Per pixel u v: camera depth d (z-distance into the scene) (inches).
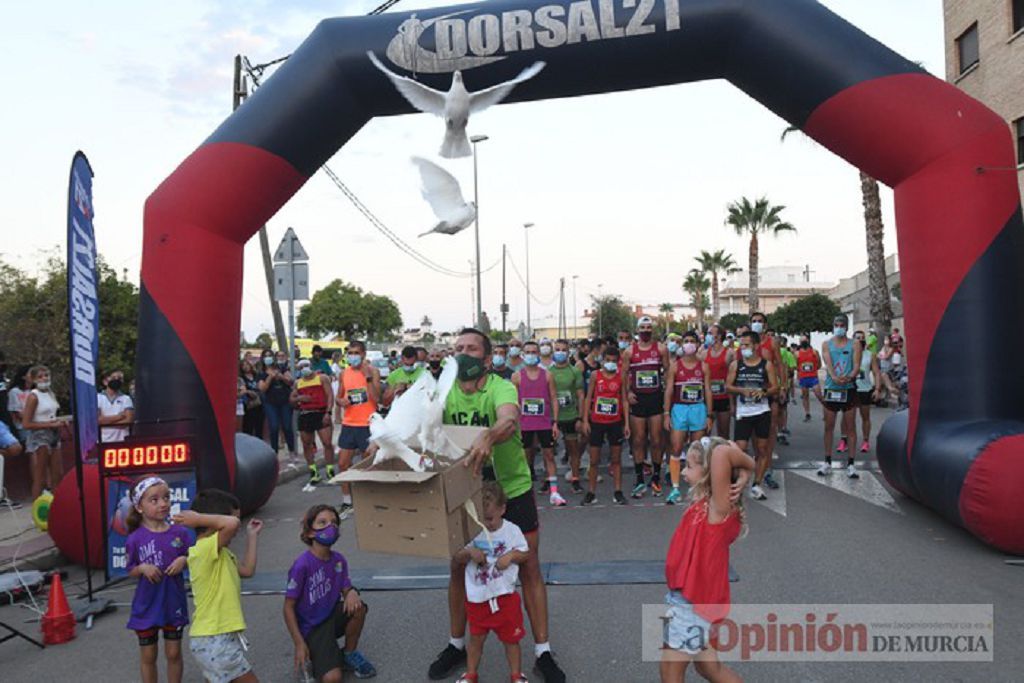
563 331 2497.5
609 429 350.3
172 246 298.4
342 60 308.7
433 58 305.3
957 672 164.7
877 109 281.3
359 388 366.0
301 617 169.9
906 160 283.1
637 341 365.7
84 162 257.9
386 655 187.5
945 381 274.2
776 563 243.8
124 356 933.8
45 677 183.9
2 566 267.3
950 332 273.6
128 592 249.8
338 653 171.9
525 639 192.9
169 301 296.4
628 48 301.0
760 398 338.0
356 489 154.6
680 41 297.9
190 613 228.1
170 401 293.3
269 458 356.5
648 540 281.9
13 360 818.8
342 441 367.9
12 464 380.5
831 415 384.2
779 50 291.0
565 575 240.7
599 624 199.8
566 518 325.1
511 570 164.1
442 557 148.0
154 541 163.5
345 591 175.5
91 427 271.0
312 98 308.7
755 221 1722.4
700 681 163.9
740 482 136.9
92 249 267.3
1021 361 271.0
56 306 861.8
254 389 534.0
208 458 296.2
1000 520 235.5
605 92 322.7
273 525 337.1
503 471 172.6
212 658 152.3
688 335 347.9
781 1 292.2
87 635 212.5
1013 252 275.0
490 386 176.7
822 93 289.9
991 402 267.4
